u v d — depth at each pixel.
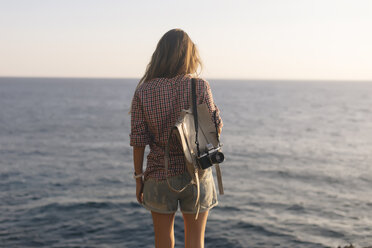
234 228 7.93
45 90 138.62
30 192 11.85
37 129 33.94
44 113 51.09
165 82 1.78
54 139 27.73
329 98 108.25
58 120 42.56
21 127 35.03
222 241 7.10
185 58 1.84
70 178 14.40
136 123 1.79
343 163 18.67
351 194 12.09
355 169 17.08
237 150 22.44
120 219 8.62
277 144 25.53
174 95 1.76
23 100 78.69
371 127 39.03
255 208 9.93
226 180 14.05
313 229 8.04
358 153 22.27
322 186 13.33
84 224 8.23
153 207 1.84
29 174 15.09
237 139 27.80
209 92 1.78
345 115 54.22
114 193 11.78
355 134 32.75
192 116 1.73
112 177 14.70
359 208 10.25
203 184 1.79
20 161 18.38
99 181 13.89
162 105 1.76
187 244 1.86
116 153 21.66
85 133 31.88
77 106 66.50
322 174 15.67
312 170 16.56
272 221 8.59
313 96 118.75
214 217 8.82
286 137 29.70
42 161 18.52
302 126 38.59
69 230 7.83
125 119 45.31
